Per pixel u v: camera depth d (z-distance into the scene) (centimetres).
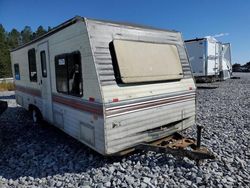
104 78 433
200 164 450
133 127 468
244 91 1519
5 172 471
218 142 569
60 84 565
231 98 1245
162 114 524
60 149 565
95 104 439
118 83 450
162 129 534
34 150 572
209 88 1700
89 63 442
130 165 462
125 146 459
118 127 444
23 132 724
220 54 1983
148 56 501
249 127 697
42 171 465
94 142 457
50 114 648
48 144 607
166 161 471
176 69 557
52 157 524
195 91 620
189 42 1761
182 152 439
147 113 491
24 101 867
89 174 439
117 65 446
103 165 466
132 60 469
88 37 434
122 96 447
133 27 500
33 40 696
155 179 409
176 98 556
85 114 475
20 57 847
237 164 455
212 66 1816
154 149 459
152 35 536
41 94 692
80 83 479
